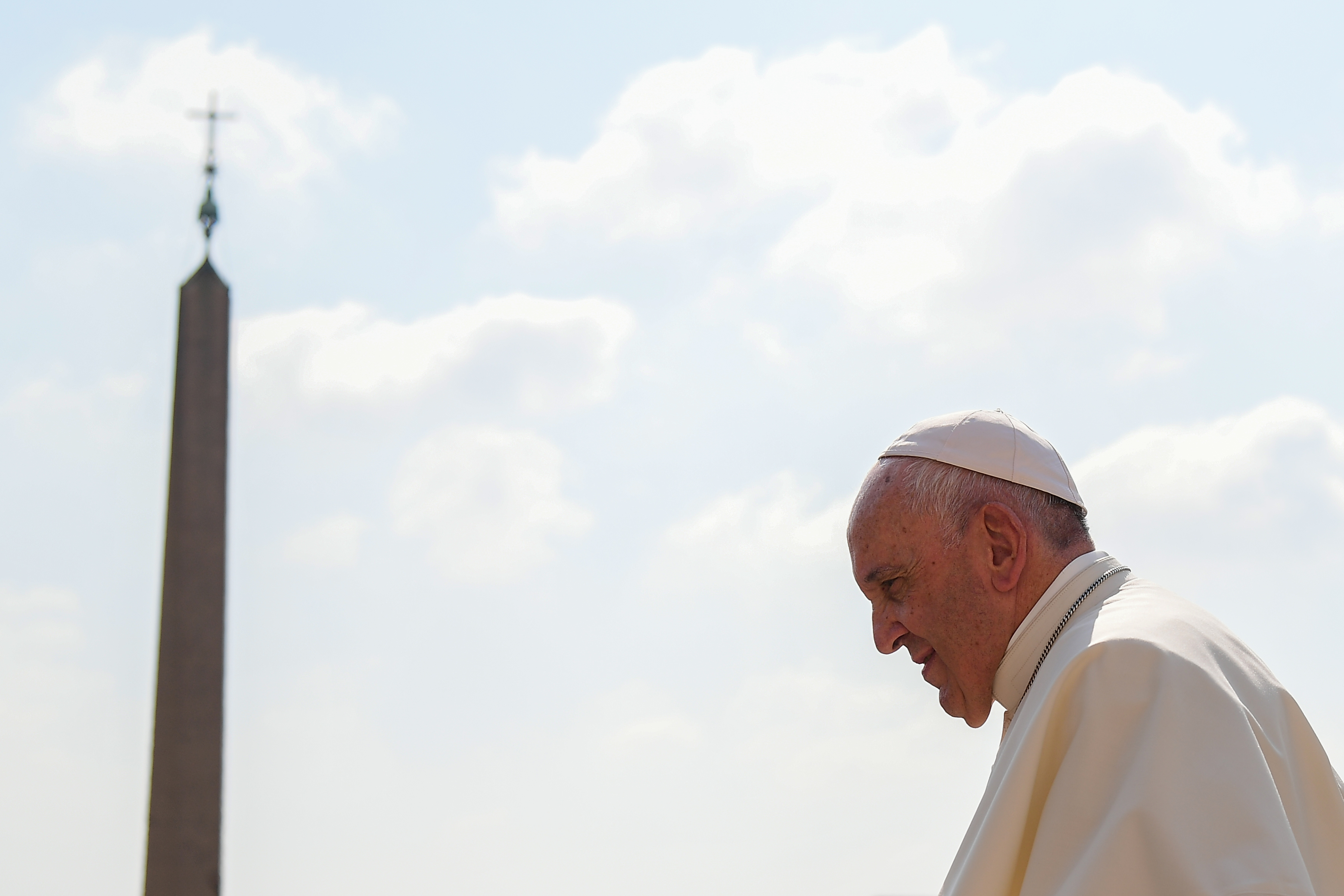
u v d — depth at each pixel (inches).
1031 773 94.8
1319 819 98.1
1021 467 111.9
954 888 94.5
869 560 114.3
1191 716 90.7
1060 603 107.4
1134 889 85.2
